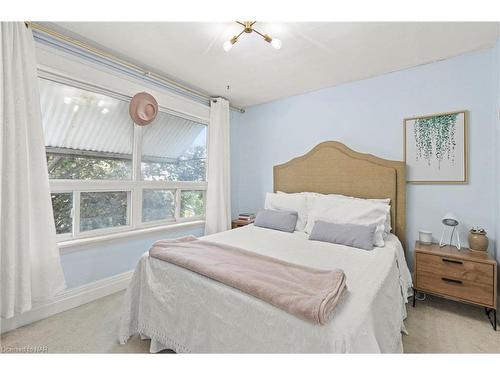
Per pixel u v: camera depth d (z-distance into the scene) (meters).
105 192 2.45
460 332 1.75
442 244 2.27
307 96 3.22
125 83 2.44
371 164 2.66
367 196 2.68
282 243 2.14
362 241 2.00
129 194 2.64
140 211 2.71
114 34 1.99
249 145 3.83
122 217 2.59
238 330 1.17
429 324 1.85
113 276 2.41
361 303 1.13
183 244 1.84
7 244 1.63
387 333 1.33
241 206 3.95
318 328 0.96
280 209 2.92
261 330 1.09
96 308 2.08
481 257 1.89
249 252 1.65
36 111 1.81
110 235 2.38
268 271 1.34
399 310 1.65
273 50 2.19
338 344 0.91
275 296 1.08
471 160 2.22
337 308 1.07
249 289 1.17
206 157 3.48
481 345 1.60
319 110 3.12
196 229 3.30
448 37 1.97
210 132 3.36
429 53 2.22
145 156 2.80
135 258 2.61
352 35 1.96
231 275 1.27
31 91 1.78
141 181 2.71
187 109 3.06
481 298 1.83
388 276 1.53
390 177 2.54
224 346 1.21
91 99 2.31
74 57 2.07
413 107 2.49
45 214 1.85
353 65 2.47
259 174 3.72
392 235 2.41
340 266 1.58
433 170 2.38
